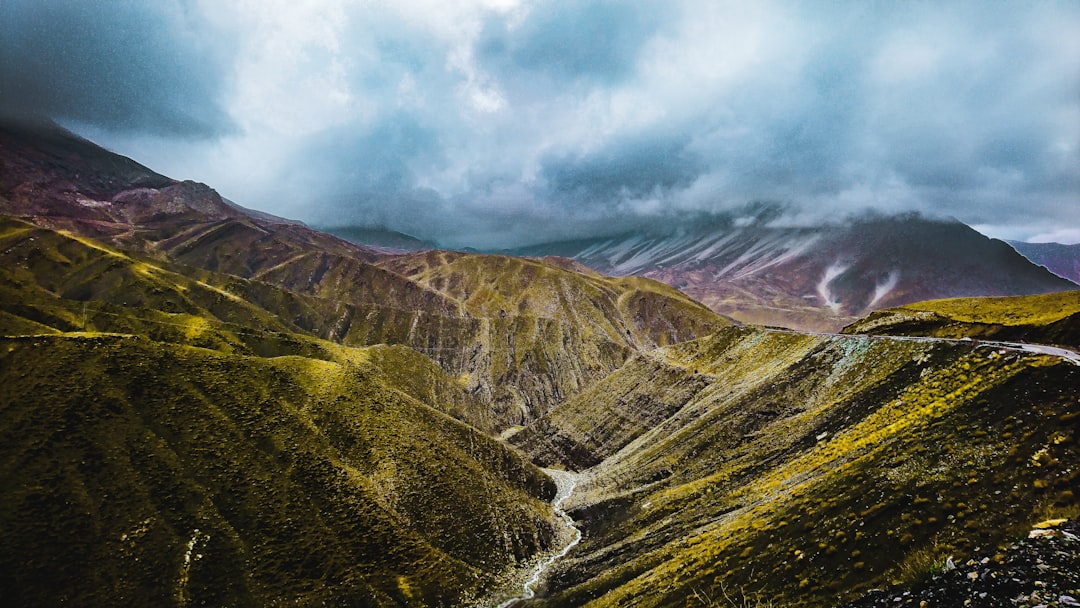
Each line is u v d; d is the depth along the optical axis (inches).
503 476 4232.3
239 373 3700.8
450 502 3489.2
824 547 1517.0
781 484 2338.8
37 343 3248.0
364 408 3932.1
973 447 1530.5
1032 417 1498.5
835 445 2330.2
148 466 2827.3
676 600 1800.0
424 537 3132.4
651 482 3668.8
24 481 2522.1
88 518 2490.2
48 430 2778.1
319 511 2972.4
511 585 3036.4
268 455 3189.0
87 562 2333.9
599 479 4343.0
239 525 2731.3
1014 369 1822.1
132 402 3137.3
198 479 2871.6
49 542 2341.3
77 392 3031.5
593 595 2436.0
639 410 5324.8
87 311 5910.4
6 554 2241.6
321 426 3599.9
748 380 4205.2
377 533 2982.3
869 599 721.0
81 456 2731.3
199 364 3617.1
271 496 2945.4
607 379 6358.3
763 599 1491.1
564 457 5487.2
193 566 2471.7
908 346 2864.2
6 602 2123.5
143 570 2385.6
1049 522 692.1
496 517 3575.3
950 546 1205.7
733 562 1792.6
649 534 2844.5
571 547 3447.3
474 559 3164.4
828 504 1713.8
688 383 5098.4
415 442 3860.7
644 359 6156.5
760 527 1908.2
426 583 2817.4
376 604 2610.7
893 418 2172.7
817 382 3363.7
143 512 2605.8
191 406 3282.5
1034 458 1309.1
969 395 1847.9
